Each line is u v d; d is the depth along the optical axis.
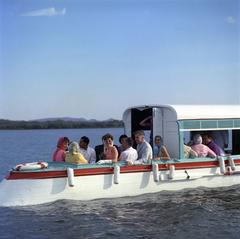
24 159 33.25
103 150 14.38
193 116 14.47
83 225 10.88
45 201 12.37
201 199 13.22
